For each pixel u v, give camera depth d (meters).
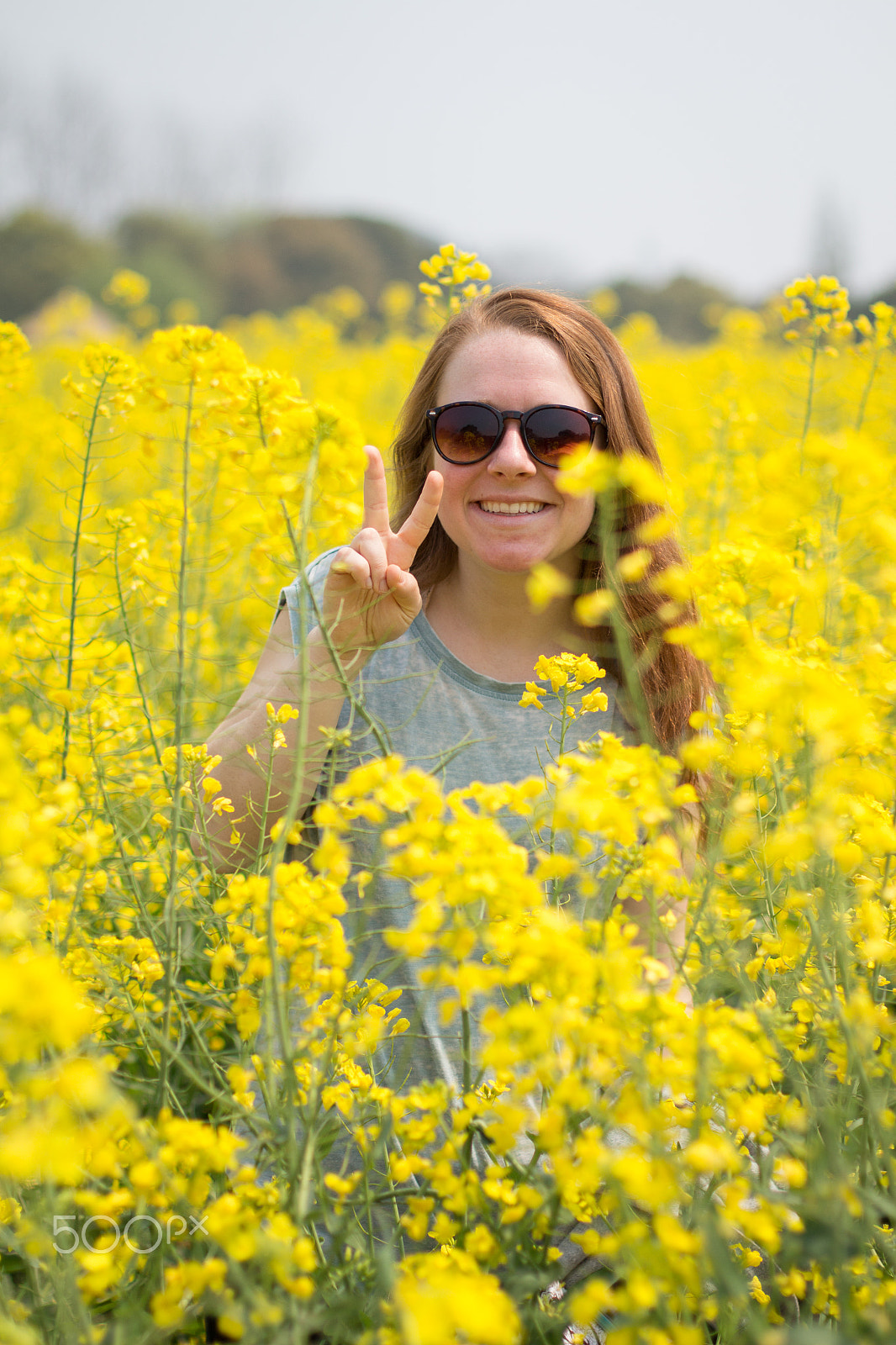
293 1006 1.44
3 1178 1.12
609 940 1.04
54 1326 1.13
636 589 1.93
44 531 4.08
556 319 2.00
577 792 1.04
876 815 1.25
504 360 1.93
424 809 1.02
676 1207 1.27
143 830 1.96
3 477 4.34
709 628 1.10
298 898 1.16
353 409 5.88
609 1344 0.91
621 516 1.98
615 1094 1.24
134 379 2.16
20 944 1.19
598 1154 0.94
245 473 1.81
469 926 1.02
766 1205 0.97
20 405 4.75
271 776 1.59
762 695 1.00
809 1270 1.27
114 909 1.83
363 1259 1.18
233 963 1.20
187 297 22.62
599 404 2.00
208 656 2.93
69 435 3.40
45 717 2.30
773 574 1.22
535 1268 1.13
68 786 1.09
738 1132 1.27
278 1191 1.11
